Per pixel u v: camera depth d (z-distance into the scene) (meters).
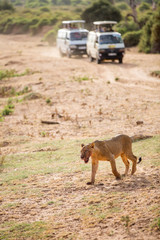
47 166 15.65
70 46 56.41
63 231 9.48
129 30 84.12
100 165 15.33
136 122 22.42
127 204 10.55
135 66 47.69
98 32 51.00
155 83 36.75
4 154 18.39
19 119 26.12
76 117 25.08
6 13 167.25
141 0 163.88
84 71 44.91
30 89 36.50
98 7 92.38
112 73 43.28
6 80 43.22
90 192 11.98
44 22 120.81
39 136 21.67
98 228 9.37
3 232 9.83
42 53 69.62
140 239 8.49
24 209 11.26
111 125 22.77
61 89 34.94
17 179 14.22
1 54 68.25
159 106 26.67
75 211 10.64
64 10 189.25
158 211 9.68
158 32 61.53
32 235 9.48
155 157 14.99
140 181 12.38
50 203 11.49
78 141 19.42
